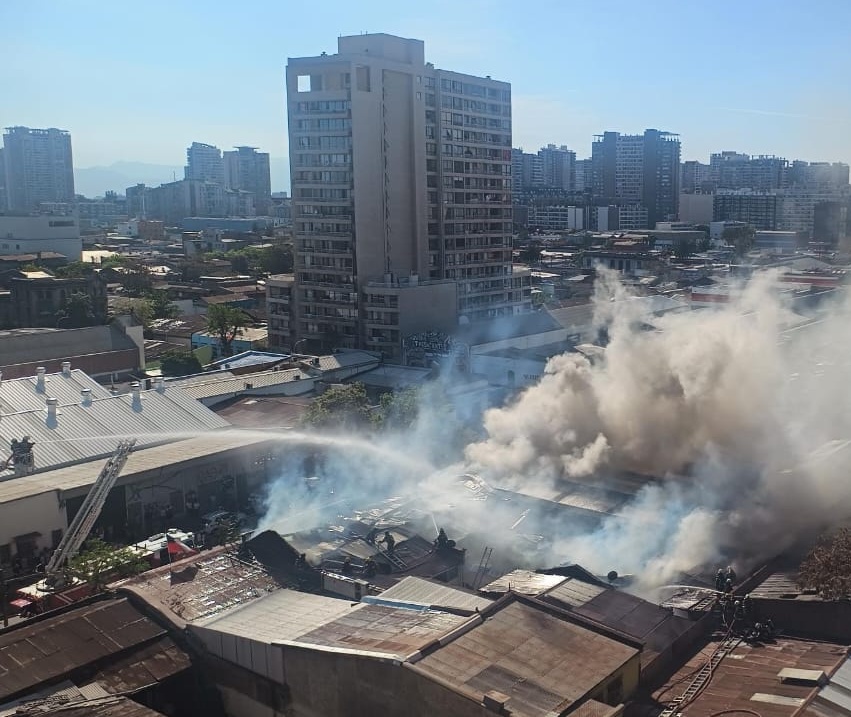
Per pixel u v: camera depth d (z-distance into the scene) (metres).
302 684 33.16
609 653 31.89
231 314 133.38
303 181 119.31
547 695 29.00
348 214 115.75
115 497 60.78
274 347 128.38
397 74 119.25
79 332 112.88
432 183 127.69
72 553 52.47
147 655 35.72
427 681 29.39
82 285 157.75
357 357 104.88
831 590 37.84
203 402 83.81
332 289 118.69
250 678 34.81
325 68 114.94
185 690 35.69
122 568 47.25
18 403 71.06
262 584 41.78
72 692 33.09
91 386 77.06
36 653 34.62
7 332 115.50
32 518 55.75
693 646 37.50
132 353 112.44
